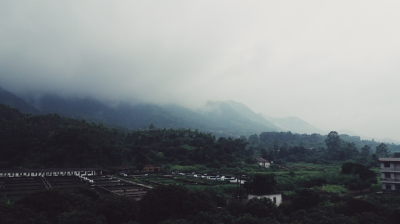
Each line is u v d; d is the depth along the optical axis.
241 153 147.12
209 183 73.88
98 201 33.25
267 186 54.47
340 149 165.38
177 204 34.31
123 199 32.59
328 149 174.38
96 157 108.38
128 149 128.75
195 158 127.62
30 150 107.75
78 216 26.42
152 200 34.16
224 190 64.56
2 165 95.00
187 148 139.75
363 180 74.88
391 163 61.44
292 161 155.38
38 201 30.48
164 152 135.00
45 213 29.17
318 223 31.94
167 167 114.50
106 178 78.56
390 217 33.66
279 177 85.50
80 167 98.94
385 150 160.12
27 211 27.36
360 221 32.59
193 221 30.67
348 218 32.34
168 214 33.44
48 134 120.88
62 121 145.12
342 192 65.75
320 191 63.56
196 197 35.19
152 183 74.94
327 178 77.94
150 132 174.25
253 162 132.62
